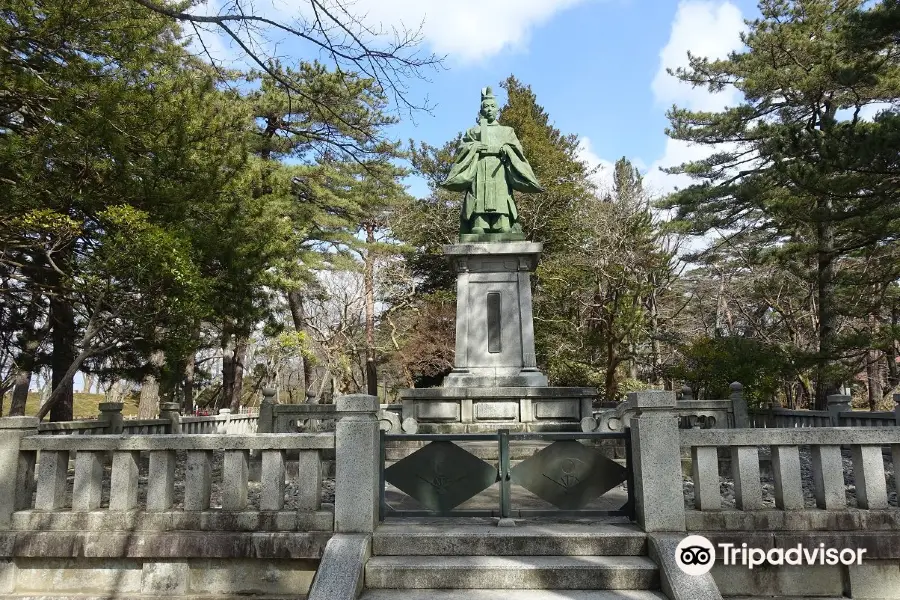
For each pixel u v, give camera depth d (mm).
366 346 25281
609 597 4281
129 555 4852
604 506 6004
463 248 11164
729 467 9375
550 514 5195
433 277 27984
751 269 24938
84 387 37562
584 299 22766
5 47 7898
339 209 20953
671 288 26938
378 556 4746
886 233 13125
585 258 22891
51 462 5113
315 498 4965
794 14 16516
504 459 5234
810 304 24312
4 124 8984
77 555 4887
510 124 25453
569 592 4383
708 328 30828
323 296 26281
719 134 18109
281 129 18562
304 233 18250
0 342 12461
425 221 25453
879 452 4863
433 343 25969
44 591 4941
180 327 9773
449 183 11586
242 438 5008
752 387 14953
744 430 4891
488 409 10617
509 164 11695
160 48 10680
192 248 9078
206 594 4863
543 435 5281
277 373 28828
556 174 24812
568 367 23078
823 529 4734
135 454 5238
